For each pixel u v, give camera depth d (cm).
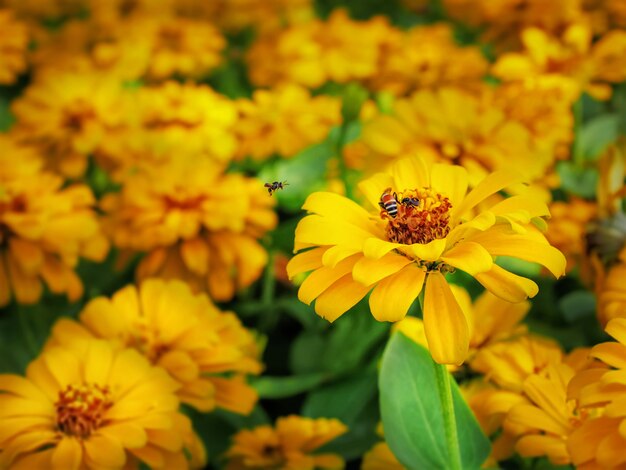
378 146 38
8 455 26
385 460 30
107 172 44
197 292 37
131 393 28
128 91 45
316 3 68
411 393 26
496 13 49
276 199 43
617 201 35
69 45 59
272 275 40
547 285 38
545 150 39
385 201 25
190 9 63
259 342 38
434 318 23
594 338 36
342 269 23
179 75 55
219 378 31
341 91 50
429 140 38
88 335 31
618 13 48
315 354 38
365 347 37
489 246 23
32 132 43
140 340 31
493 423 28
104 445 26
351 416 35
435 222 25
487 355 29
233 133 43
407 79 47
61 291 36
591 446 23
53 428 27
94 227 36
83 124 43
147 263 37
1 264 35
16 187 35
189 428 28
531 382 27
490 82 51
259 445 31
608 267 34
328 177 43
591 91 42
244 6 62
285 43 50
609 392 22
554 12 47
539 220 24
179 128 43
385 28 51
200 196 37
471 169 36
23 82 59
